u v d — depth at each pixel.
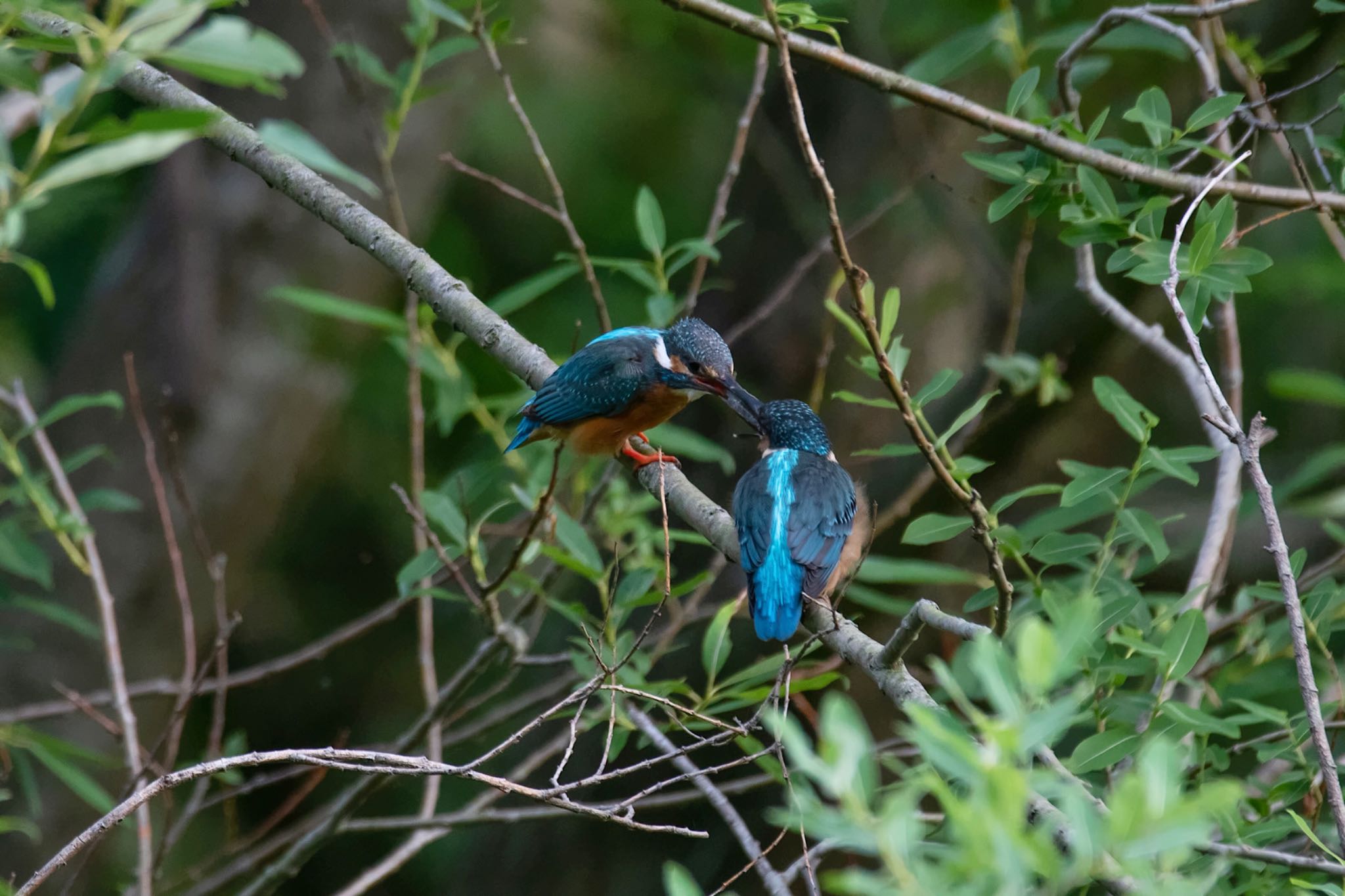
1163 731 6.71
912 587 12.98
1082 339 12.51
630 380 9.22
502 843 14.34
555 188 9.52
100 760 8.75
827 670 8.78
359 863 19.06
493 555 13.85
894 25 13.84
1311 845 6.97
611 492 10.09
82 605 14.49
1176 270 6.58
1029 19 13.48
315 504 19.83
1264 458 16.34
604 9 17.41
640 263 9.79
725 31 15.80
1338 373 16.86
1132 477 7.62
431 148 15.80
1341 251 8.48
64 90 4.07
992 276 13.77
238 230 15.39
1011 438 12.88
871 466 13.39
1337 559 8.93
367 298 15.98
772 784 12.00
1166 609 7.72
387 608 10.45
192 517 9.38
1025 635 3.35
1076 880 3.27
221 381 15.15
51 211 17.27
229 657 19.97
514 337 9.30
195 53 3.89
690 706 10.54
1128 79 14.28
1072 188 8.41
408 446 19.61
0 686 14.19
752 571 7.84
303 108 15.14
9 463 8.76
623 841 13.40
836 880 3.14
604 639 7.88
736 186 14.47
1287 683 8.33
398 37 15.27
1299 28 11.06
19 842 13.85
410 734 8.94
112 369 15.16
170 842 8.98
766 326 13.88
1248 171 8.60
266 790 19.94
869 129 13.95
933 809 9.84
